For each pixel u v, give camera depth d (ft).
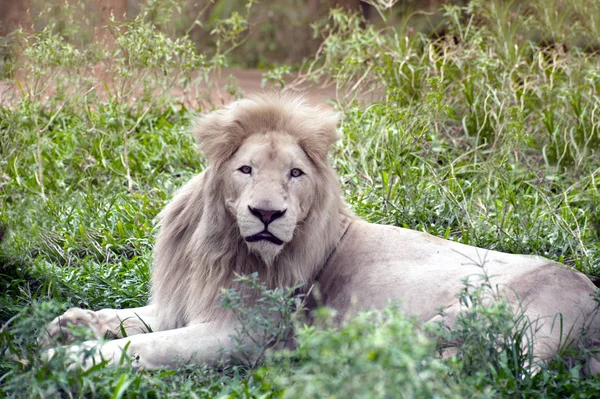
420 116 41.45
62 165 40.01
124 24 44.52
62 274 29.55
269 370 20.26
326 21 86.79
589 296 23.03
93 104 47.34
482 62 44.80
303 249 23.54
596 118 42.57
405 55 49.19
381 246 24.76
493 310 19.42
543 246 33.14
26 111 42.68
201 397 19.80
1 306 25.90
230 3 90.33
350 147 41.16
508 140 40.11
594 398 19.81
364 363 14.32
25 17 48.21
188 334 22.74
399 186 36.99
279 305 21.17
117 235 34.47
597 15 49.19
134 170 41.24
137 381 19.65
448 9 50.55
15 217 30.86
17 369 19.85
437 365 15.57
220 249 23.52
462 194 36.24
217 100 56.03
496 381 19.42
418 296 23.09
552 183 39.19
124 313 25.36
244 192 22.47
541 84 46.50
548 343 21.76
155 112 48.60
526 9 54.24
